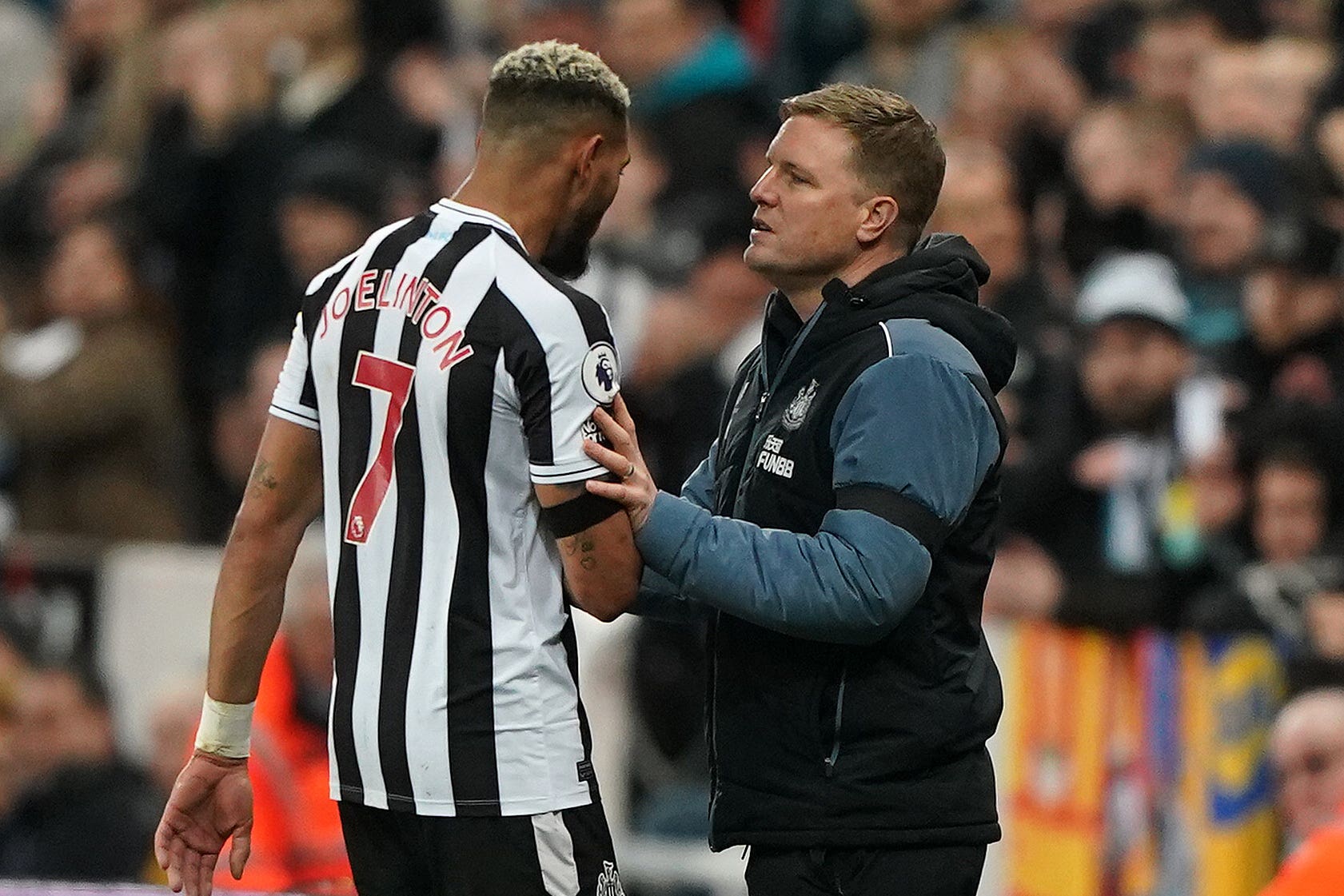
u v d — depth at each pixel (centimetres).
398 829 1109
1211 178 2561
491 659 1077
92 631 2236
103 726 2220
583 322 1082
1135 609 2131
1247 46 2902
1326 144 2530
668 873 2098
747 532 1112
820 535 1118
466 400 1071
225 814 1184
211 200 2986
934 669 1156
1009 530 2247
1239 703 1970
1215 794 1964
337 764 1114
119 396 2684
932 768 1159
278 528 1159
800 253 1174
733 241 2567
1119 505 2239
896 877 1155
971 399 1138
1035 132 2827
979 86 2862
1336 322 2355
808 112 1183
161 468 2733
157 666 2223
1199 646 1997
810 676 1153
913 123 1179
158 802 2195
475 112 3073
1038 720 2053
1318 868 1390
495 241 1094
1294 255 2352
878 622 1103
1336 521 2161
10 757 2223
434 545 1082
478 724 1074
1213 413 2300
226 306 2869
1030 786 2047
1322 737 1798
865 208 1170
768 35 3397
